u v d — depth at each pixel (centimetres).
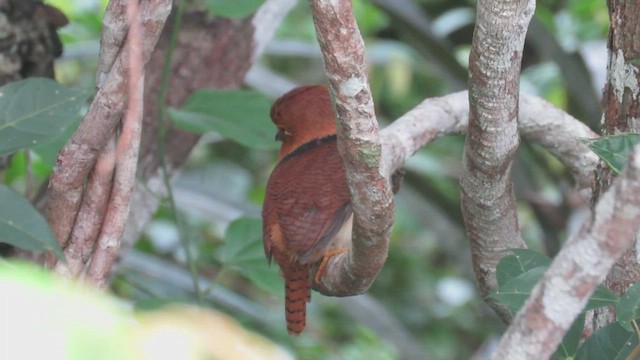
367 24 1173
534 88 1174
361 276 449
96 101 378
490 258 512
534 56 1202
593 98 905
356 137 334
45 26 655
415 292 1322
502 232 498
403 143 536
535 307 268
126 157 389
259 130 618
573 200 949
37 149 569
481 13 378
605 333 397
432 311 1304
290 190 604
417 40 930
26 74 655
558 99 1178
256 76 1009
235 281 1153
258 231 626
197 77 718
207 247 1127
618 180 252
